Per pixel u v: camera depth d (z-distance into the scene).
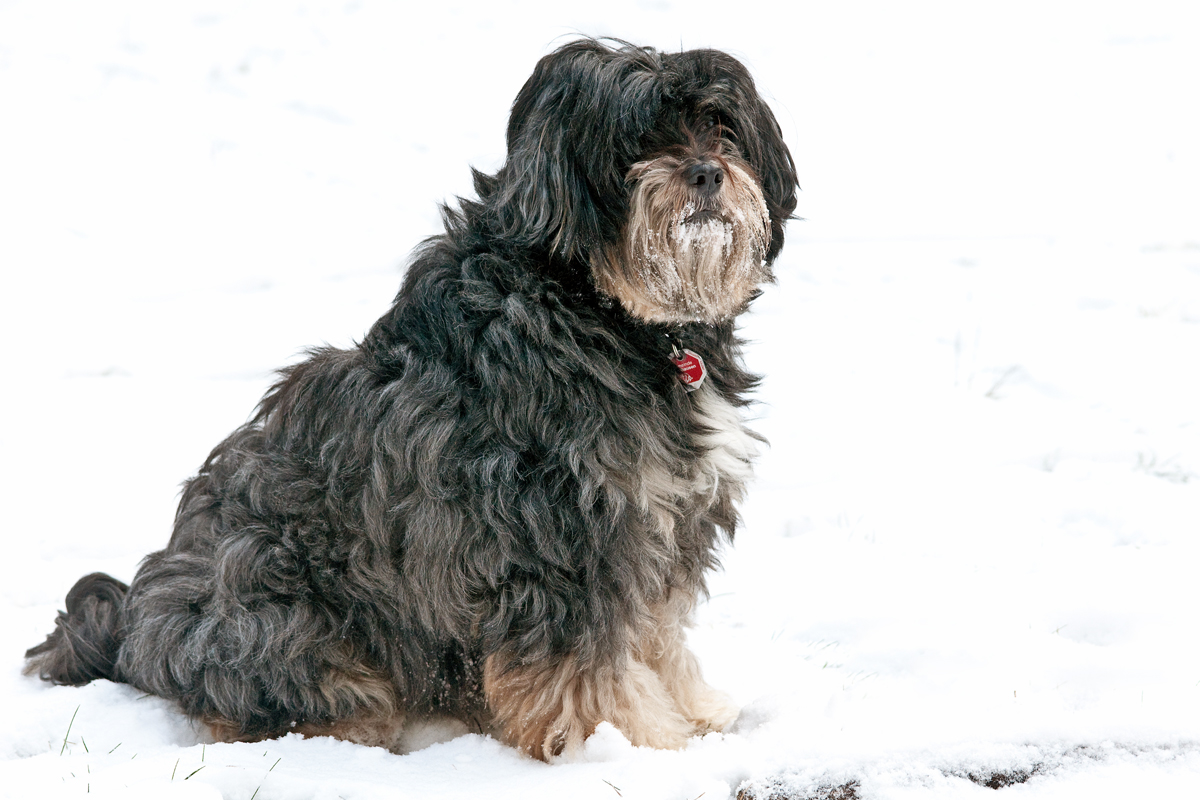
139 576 4.31
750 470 4.16
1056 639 4.52
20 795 3.10
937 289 9.88
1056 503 6.07
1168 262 10.39
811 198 12.12
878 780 3.01
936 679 4.31
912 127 13.79
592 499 3.67
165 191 11.80
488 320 3.77
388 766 3.68
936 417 7.40
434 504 3.74
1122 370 8.11
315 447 4.00
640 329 3.94
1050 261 10.48
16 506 6.26
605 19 16.23
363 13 16.23
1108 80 14.87
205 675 3.91
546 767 3.69
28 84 13.80
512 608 3.76
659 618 4.07
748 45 15.79
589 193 3.82
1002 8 16.86
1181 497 6.01
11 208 11.18
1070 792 2.88
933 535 5.85
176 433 7.27
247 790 3.23
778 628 5.03
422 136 13.34
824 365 8.34
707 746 3.56
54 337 8.83
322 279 10.18
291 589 3.91
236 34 15.36
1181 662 4.09
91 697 4.11
